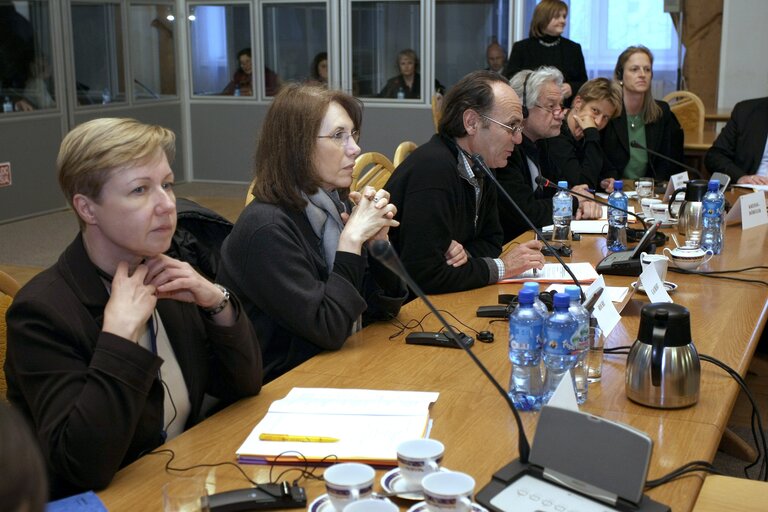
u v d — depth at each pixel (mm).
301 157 1940
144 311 1396
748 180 4117
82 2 7207
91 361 1342
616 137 4559
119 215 1418
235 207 7297
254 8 8039
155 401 1478
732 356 1812
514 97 2527
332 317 1853
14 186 6797
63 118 7148
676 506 1191
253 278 1883
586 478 1180
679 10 7289
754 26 7133
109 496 1269
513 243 3006
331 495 1124
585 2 7527
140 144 1416
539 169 3576
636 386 1547
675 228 3268
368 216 1977
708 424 1466
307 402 1552
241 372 1604
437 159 2408
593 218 3400
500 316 2102
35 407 1367
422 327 2045
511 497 1183
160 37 8156
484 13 7336
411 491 1202
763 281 2443
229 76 8336
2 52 6562
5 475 503
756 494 1402
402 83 7695
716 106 7469
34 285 1438
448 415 1511
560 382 1396
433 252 2324
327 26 7785
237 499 1205
